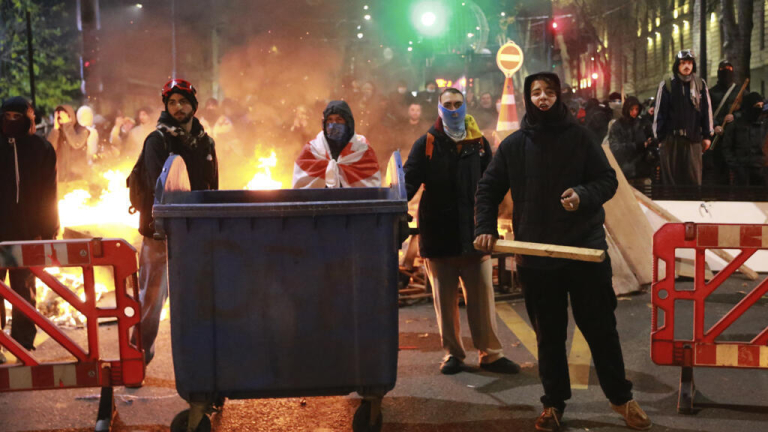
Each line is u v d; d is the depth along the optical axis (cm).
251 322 325
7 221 509
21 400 430
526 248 347
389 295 329
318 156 456
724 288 715
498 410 405
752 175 1003
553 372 374
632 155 1021
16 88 2702
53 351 534
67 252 372
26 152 512
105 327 595
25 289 512
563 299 374
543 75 362
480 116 1358
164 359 509
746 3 1677
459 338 474
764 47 2970
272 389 329
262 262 324
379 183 462
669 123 888
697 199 875
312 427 384
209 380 326
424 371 478
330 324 328
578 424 383
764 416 391
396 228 329
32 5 2681
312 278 326
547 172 365
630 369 476
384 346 330
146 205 444
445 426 383
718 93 1004
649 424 374
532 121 369
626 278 698
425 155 461
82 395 438
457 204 458
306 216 322
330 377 330
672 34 4331
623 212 746
